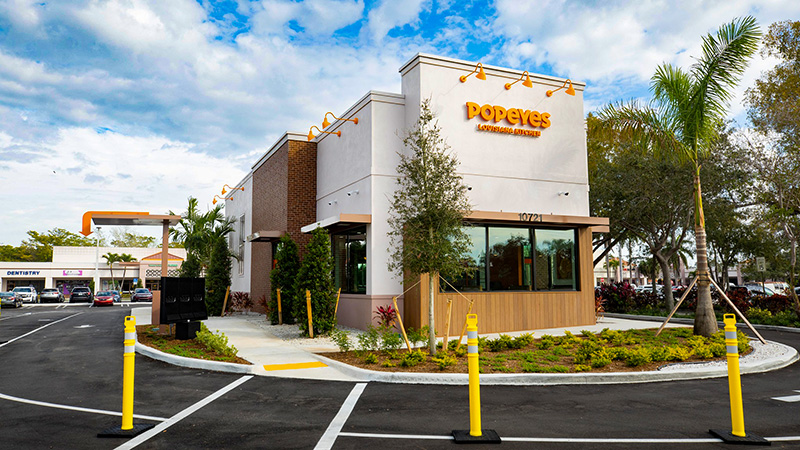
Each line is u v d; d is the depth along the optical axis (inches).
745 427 242.8
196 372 392.8
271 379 362.0
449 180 444.5
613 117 589.9
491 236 622.5
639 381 352.5
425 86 612.7
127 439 225.9
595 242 1187.3
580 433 231.6
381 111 632.4
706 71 536.4
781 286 2166.6
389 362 385.7
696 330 536.1
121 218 611.8
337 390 326.0
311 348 489.1
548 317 636.7
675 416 261.6
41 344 586.2
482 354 436.8
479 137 634.2
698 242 542.3
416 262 430.0
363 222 608.7
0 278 2410.2
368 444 216.5
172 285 552.4
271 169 895.1
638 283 3474.4
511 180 645.9
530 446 213.0
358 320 630.5
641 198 888.9
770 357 428.1
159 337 579.2
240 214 1143.6
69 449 211.8
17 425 249.9
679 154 562.9
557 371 362.6
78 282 2566.4
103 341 595.5
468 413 268.8
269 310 768.3
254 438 226.2
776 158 760.3
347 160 692.1
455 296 584.4
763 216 895.1
